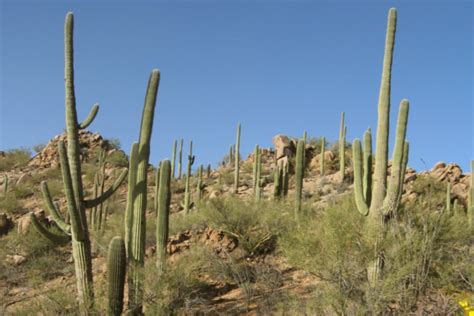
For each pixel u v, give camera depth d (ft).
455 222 31.76
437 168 72.18
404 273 25.99
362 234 28.55
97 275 44.32
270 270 37.81
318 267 28.48
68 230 33.27
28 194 96.99
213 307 35.17
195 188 91.45
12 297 42.29
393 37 32.45
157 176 54.95
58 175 107.65
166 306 33.22
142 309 33.09
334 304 27.25
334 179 78.74
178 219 53.42
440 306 25.13
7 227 68.03
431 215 31.45
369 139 33.35
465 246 31.71
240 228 43.68
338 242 28.12
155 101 34.94
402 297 26.21
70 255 56.29
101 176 86.12
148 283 33.01
